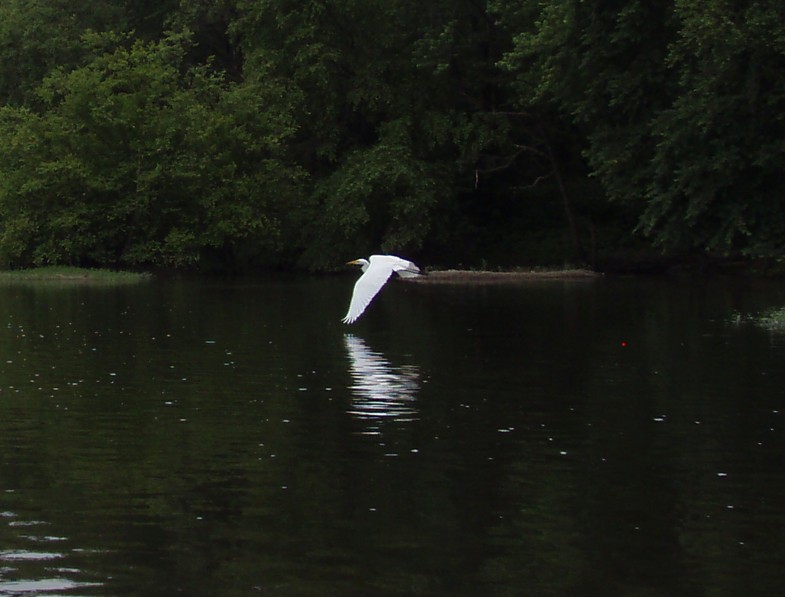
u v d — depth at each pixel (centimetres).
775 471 1086
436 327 2288
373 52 4388
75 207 4172
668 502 988
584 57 3188
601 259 4403
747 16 2598
